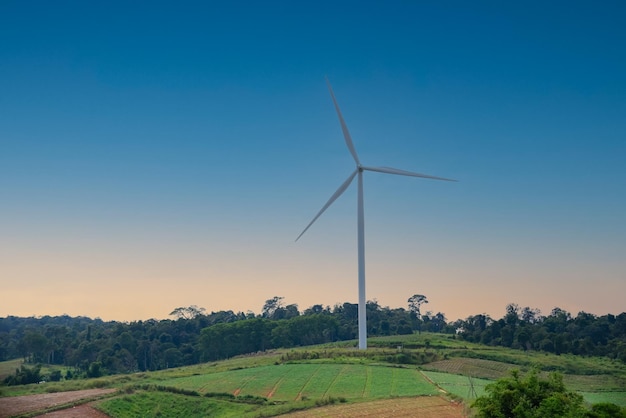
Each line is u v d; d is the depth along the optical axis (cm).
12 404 8794
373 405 8275
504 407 6281
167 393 9556
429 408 8044
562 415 5862
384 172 11662
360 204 11906
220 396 9588
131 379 11200
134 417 8550
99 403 8775
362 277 12006
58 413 8312
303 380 10688
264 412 8194
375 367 11719
